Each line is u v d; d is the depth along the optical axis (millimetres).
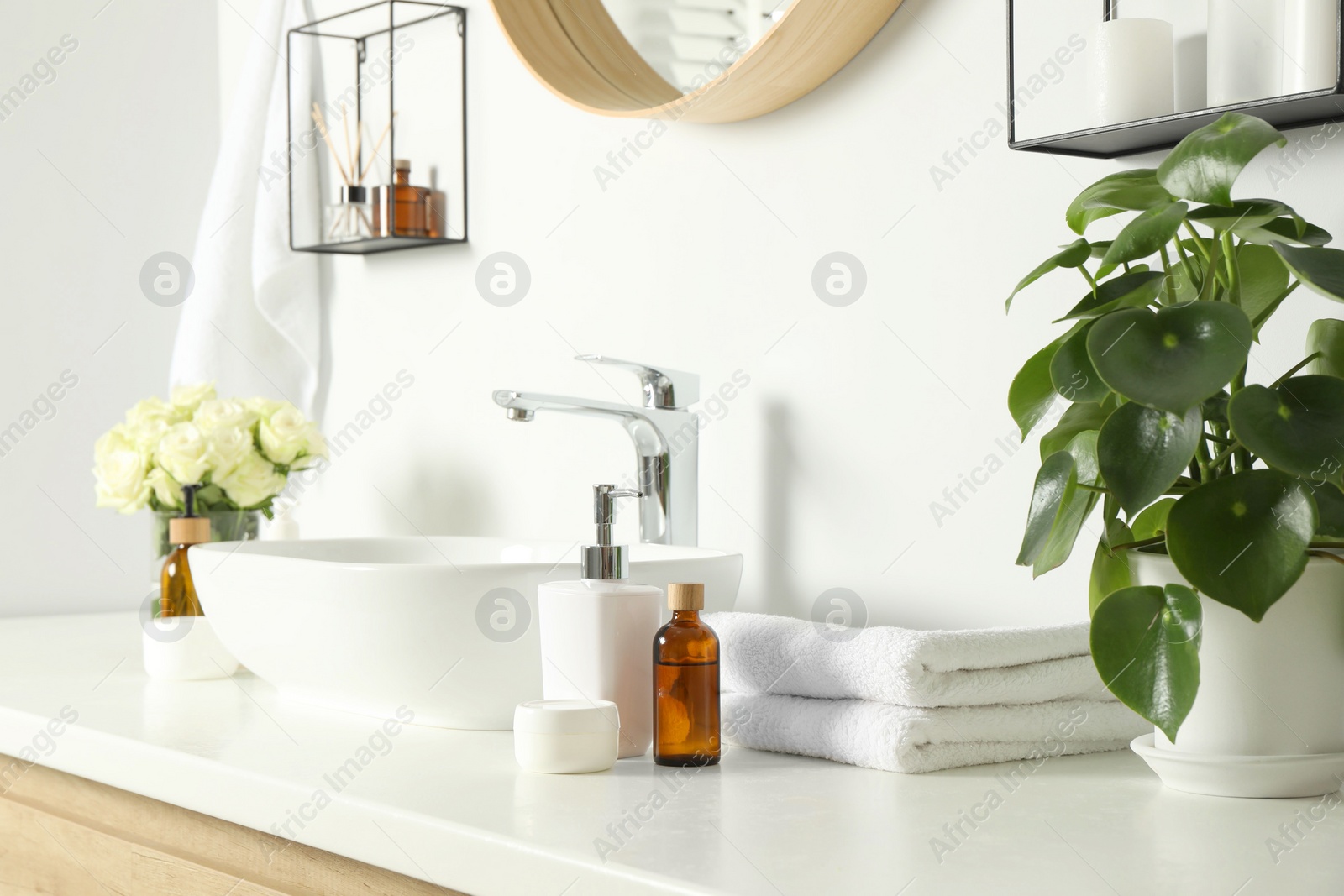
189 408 1562
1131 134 956
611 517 969
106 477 1468
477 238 1638
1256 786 772
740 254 1333
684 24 1356
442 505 1691
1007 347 1111
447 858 730
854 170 1228
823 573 1260
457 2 1657
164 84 2006
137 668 1345
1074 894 600
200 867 890
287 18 1837
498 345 1611
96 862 994
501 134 1605
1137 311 701
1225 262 812
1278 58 891
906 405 1188
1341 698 775
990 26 1120
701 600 901
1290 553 689
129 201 1974
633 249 1445
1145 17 1014
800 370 1278
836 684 912
